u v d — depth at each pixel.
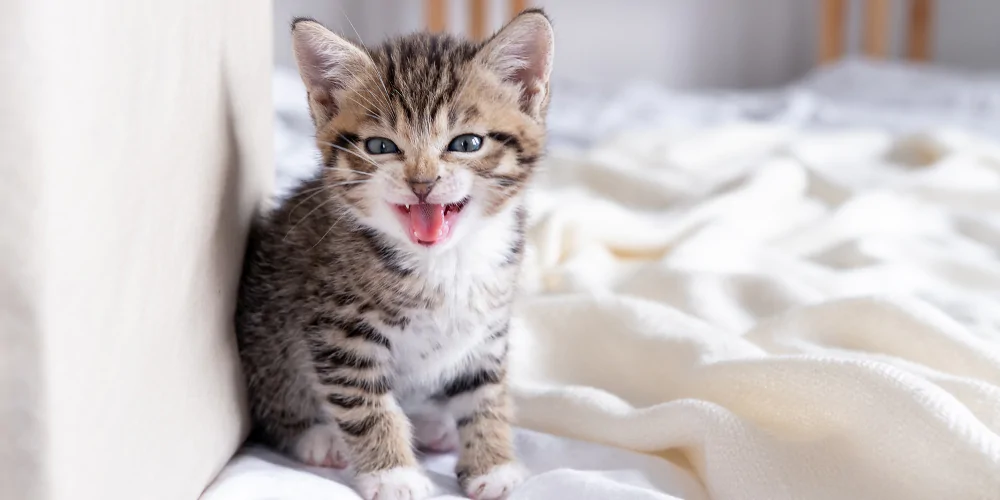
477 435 0.57
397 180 0.55
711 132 1.05
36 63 0.42
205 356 0.52
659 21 1.74
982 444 0.50
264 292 0.57
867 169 0.95
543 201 0.83
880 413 0.52
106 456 0.45
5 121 0.42
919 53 1.70
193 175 0.51
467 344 0.57
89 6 0.43
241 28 0.56
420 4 1.60
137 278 0.47
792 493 0.51
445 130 0.55
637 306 0.64
